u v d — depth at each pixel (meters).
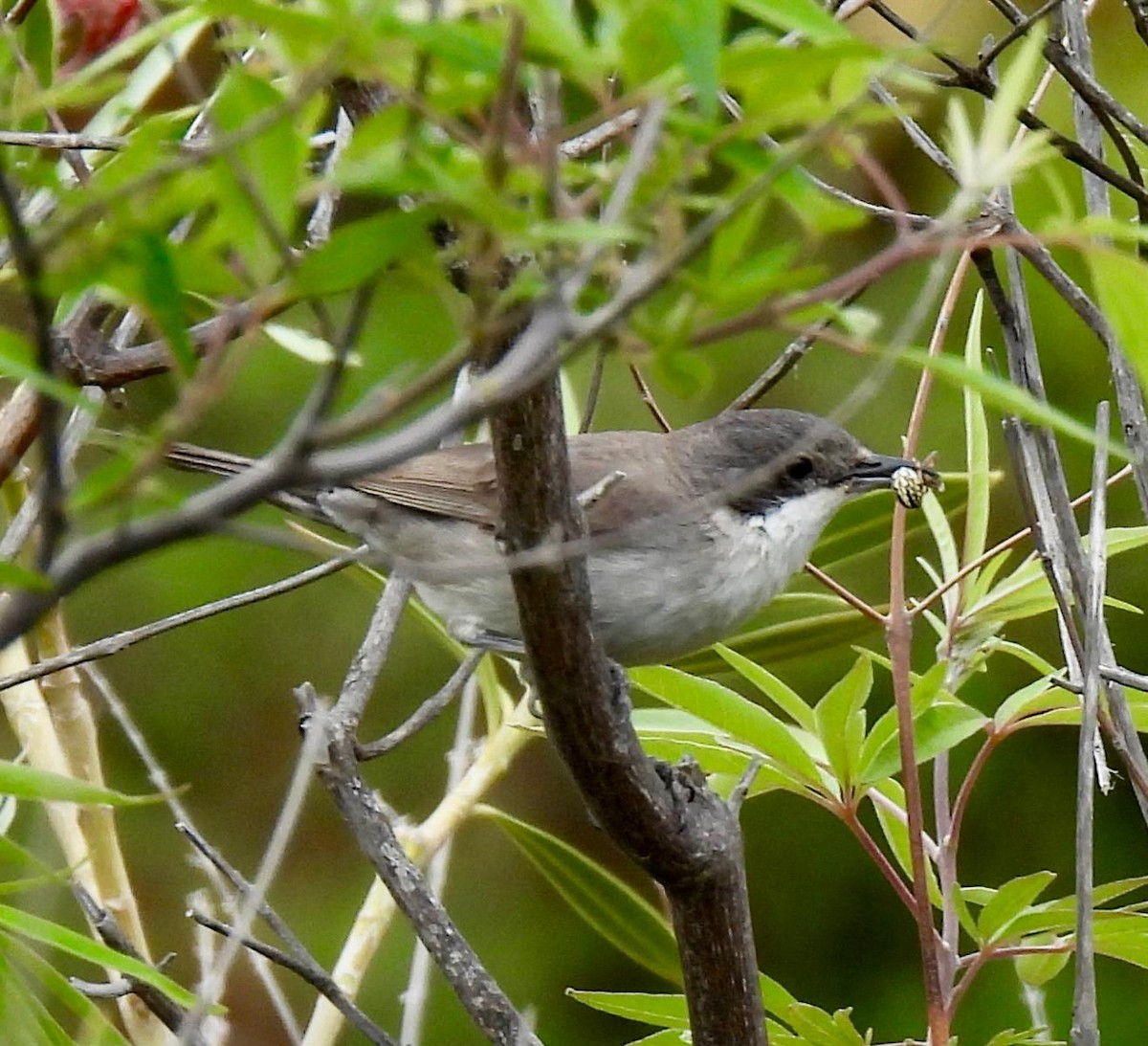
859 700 7.68
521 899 16.41
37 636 8.70
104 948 5.38
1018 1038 7.92
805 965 16.23
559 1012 15.99
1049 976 8.28
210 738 16.59
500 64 3.81
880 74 4.23
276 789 16.52
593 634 6.42
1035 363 7.73
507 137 3.91
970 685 15.59
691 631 10.58
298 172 4.05
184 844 16.11
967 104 11.30
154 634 7.48
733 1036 7.22
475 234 3.91
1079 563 7.57
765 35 4.56
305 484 4.05
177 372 4.43
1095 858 15.77
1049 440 7.64
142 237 3.91
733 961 7.14
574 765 6.72
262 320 4.70
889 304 15.09
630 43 3.84
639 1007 8.14
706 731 8.25
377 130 3.96
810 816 16.48
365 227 3.87
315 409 3.89
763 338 15.84
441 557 11.09
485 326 3.96
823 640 10.63
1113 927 7.68
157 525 3.82
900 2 11.14
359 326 3.97
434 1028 15.31
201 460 10.38
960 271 7.96
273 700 16.64
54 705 8.69
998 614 8.56
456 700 16.31
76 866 5.48
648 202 4.06
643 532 10.32
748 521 10.62
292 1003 14.66
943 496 10.70
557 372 5.62
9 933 5.79
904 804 8.59
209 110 4.46
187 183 4.02
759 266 4.12
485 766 9.26
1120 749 7.52
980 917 7.64
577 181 4.79
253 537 4.06
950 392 15.39
